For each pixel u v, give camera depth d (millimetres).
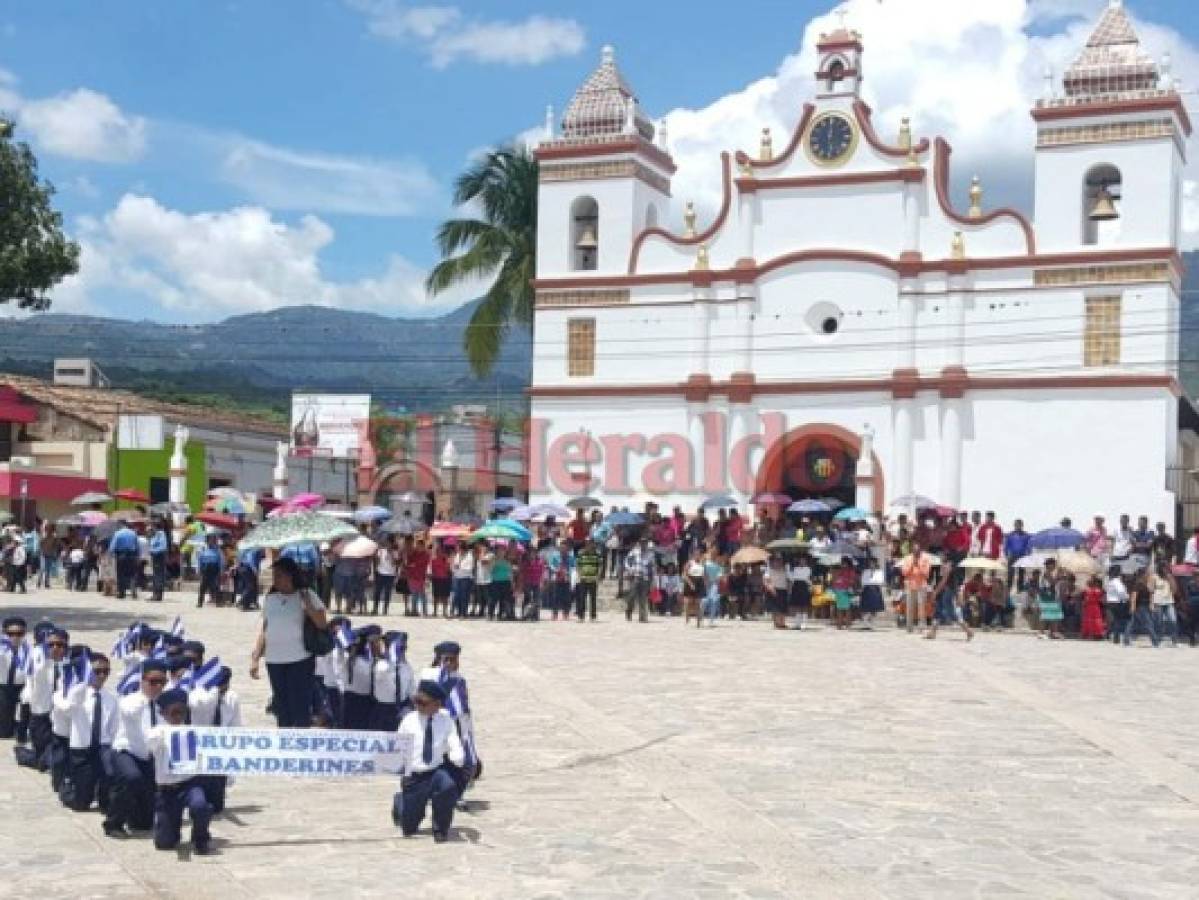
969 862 11820
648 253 45469
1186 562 34656
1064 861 11938
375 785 14828
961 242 41812
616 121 46188
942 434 41656
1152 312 39844
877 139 42969
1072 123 41031
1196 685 23531
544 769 15672
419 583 35125
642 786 14766
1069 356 40656
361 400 53531
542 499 45812
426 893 10750
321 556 35531
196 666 13102
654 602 36906
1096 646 30609
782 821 13188
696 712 19562
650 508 40969
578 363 45844
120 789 12258
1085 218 41312
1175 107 40062
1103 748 17188
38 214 29969
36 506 53094
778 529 40625
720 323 44344
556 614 35000
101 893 10664
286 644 16516
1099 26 41594
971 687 22500
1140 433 39781
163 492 58031
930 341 42094
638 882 11055
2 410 55438
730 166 44750
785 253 43688
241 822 13047
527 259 50250
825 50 43781
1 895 10594
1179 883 11336
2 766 15484
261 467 63375
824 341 43094
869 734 17938
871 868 11570
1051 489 40594
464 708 12789
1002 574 34969
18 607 33906
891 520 40062
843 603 33500
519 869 11445
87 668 13391
